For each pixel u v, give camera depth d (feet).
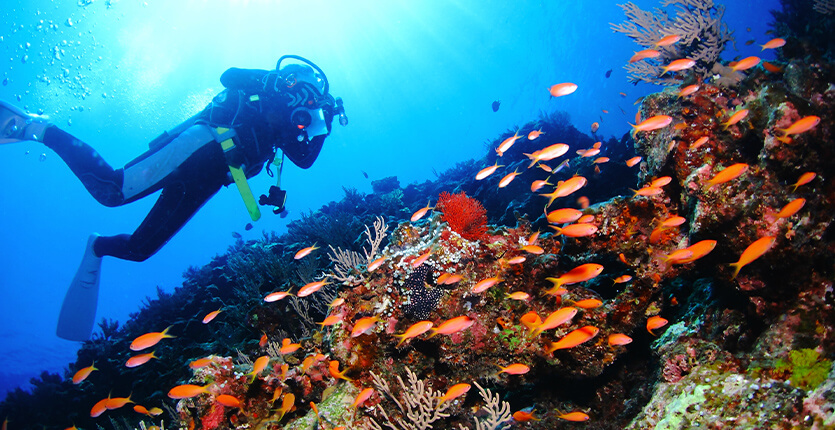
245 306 26.94
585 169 29.09
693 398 9.53
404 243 15.78
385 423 12.10
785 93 11.20
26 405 29.60
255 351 21.42
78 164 16.94
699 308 12.87
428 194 45.93
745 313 11.46
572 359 12.67
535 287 13.70
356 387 13.01
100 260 19.88
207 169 17.35
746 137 12.21
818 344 9.27
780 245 10.25
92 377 28.50
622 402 13.05
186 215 17.94
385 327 13.19
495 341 12.90
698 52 16.98
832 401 7.50
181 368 25.13
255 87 17.90
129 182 16.51
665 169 13.62
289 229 44.19
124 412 26.23
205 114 17.94
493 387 13.52
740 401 8.80
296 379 14.07
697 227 11.58
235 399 11.88
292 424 12.66
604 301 13.99
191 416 13.04
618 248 14.25
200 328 29.50
